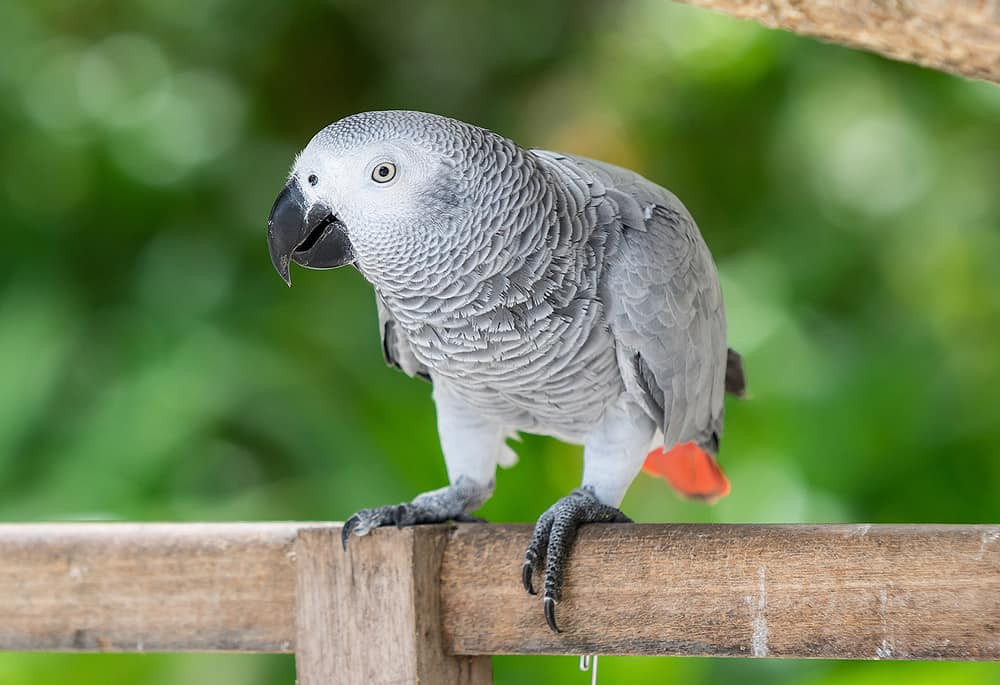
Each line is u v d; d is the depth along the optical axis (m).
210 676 5.68
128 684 5.55
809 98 8.46
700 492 4.63
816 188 8.42
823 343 7.53
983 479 6.62
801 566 2.72
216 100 8.88
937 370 7.06
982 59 2.47
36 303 7.67
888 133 8.37
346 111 9.41
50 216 8.27
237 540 3.26
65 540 3.46
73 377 7.26
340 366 7.06
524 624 2.99
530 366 3.52
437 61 9.30
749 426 6.83
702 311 3.91
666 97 8.61
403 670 2.96
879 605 2.63
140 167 8.48
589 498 3.56
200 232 8.27
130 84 8.80
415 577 2.96
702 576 2.82
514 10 9.20
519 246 3.30
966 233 7.91
